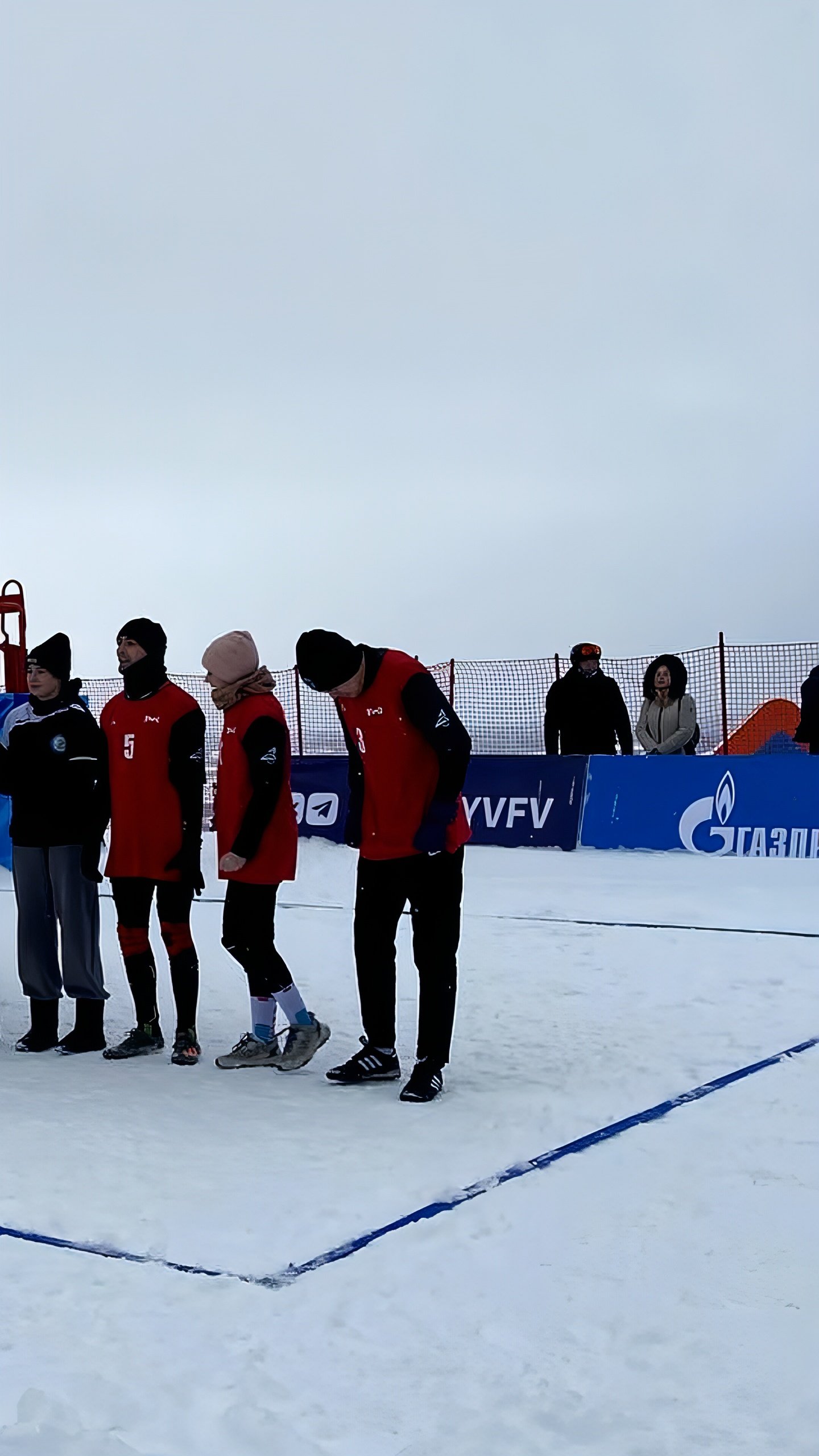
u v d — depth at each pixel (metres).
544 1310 2.51
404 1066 4.47
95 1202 3.07
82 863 4.59
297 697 15.43
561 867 9.44
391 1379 2.25
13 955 6.52
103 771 4.61
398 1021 5.15
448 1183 3.20
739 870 9.15
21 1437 2.00
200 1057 4.58
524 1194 3.12
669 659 10.40
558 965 6.07
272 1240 2.85
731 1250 2.78
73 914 4.61
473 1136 3.58
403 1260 2.74
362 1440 2.06
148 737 4.55
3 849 8.96
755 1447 2.03
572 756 10.45
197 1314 2.49
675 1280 2.64
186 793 4.54
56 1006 4.75
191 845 4.54
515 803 10.57
